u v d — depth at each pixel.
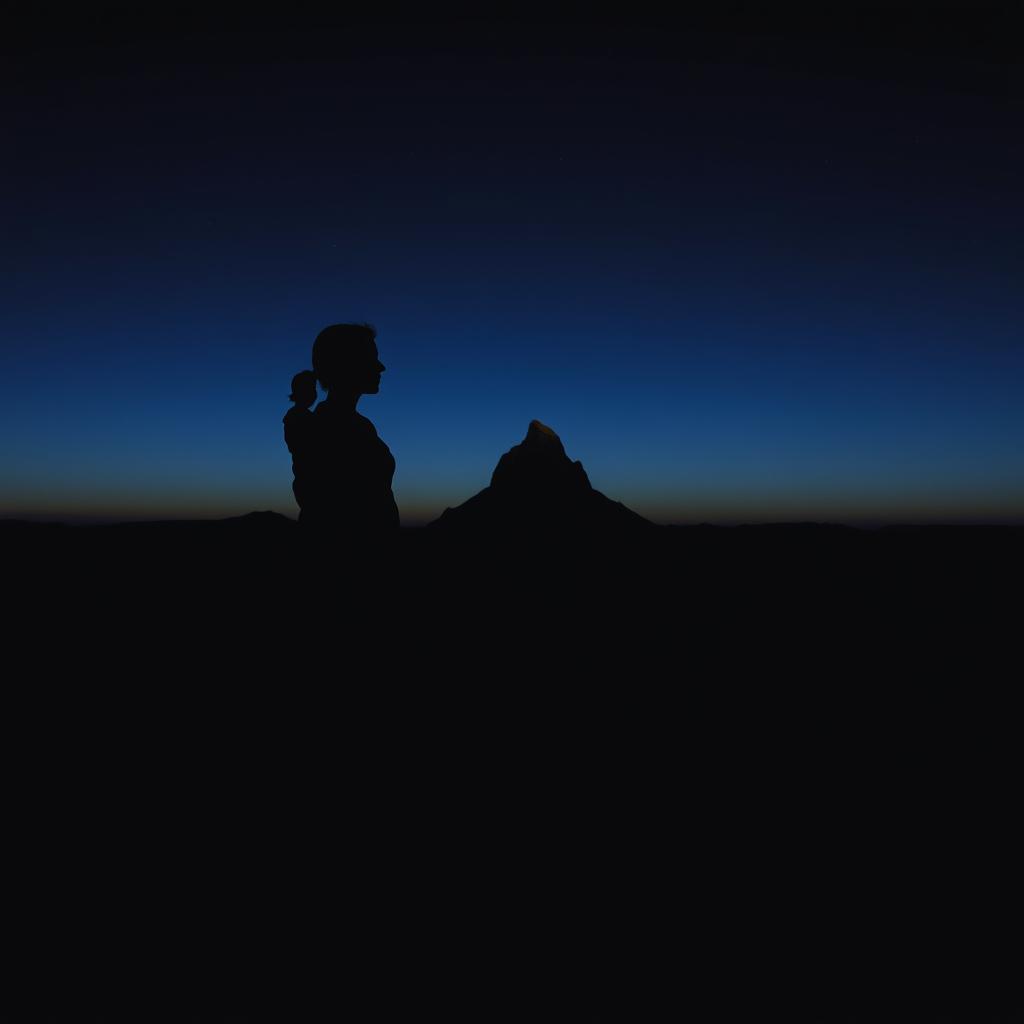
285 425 4.79
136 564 9.70
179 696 5.48
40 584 9.24
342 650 4.38
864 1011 2.93
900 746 5.50
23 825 4.14
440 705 4.68
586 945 3.33
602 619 7.48
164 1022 2.82
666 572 10.05
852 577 10.85
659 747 5.09
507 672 5.45
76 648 6.95
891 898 3.73
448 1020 2.87
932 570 11.45
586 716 5.31
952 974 3.16
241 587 7.05
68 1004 2.91
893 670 7.10
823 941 3.39
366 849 3.87
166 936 3.33
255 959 3.20
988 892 3.79
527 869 3.80
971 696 6.51
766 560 11.45
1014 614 9.16
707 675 6.57
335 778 4.22
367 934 3.36
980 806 4.66
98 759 4.79
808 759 5.20
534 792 4.37
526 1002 2.96
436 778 4.30
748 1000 2.97
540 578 8.49
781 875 3.89
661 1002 2.98
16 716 5.50
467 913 3.50
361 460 4.58
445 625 5.49
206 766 4.56
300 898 3.57
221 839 3.96
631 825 4.23
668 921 3.50
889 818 4.49
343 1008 2.92
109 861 3.84
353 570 4.49
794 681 6.65
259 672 4.74
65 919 3.44
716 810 4.48
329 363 4.65
